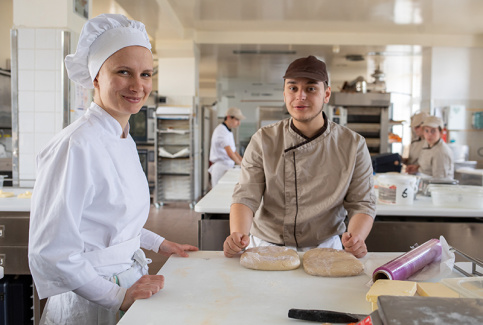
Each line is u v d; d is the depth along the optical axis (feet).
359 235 4.80
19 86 10.36
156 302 3.28
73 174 3.55
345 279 3.84
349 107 21.48
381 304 2.32
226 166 21.90
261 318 3.01
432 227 7.75
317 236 5.71
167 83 23.61
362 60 27.58
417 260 3.77
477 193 7.64
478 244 7.70
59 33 10.26
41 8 10.27
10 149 17.87
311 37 23.38
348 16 20.16
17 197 8.59
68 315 3.83
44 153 3.73
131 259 4.22
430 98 23.54
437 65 23.41
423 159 14.52
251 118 45.37
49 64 10.29
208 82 39.73
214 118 35.06
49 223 3.45
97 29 3.86
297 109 5.34
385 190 8.04
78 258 3.55
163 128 22.88
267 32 23.40
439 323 2.12
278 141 5.74
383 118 21.57
